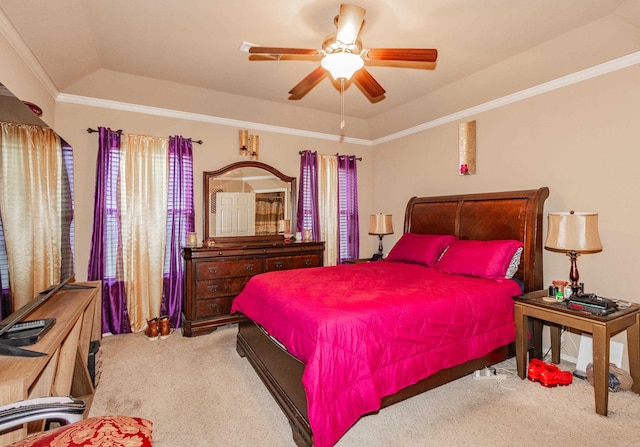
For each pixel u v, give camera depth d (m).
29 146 1.69
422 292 2.26
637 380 2.25
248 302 2.70
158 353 2.99
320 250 4.18
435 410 2.12
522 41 2.58
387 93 3.69
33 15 2.01
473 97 3.50
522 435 1.86
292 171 4.60
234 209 4.13
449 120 3.95
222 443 1.81
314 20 2.29
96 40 2.56
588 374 2.46
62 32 2.29
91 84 3.21
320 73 2.35
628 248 2.51
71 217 2.44
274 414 2.08
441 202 3.85
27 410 1.02
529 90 3.11
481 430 1.91
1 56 2.01
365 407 1.72
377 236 5.23
